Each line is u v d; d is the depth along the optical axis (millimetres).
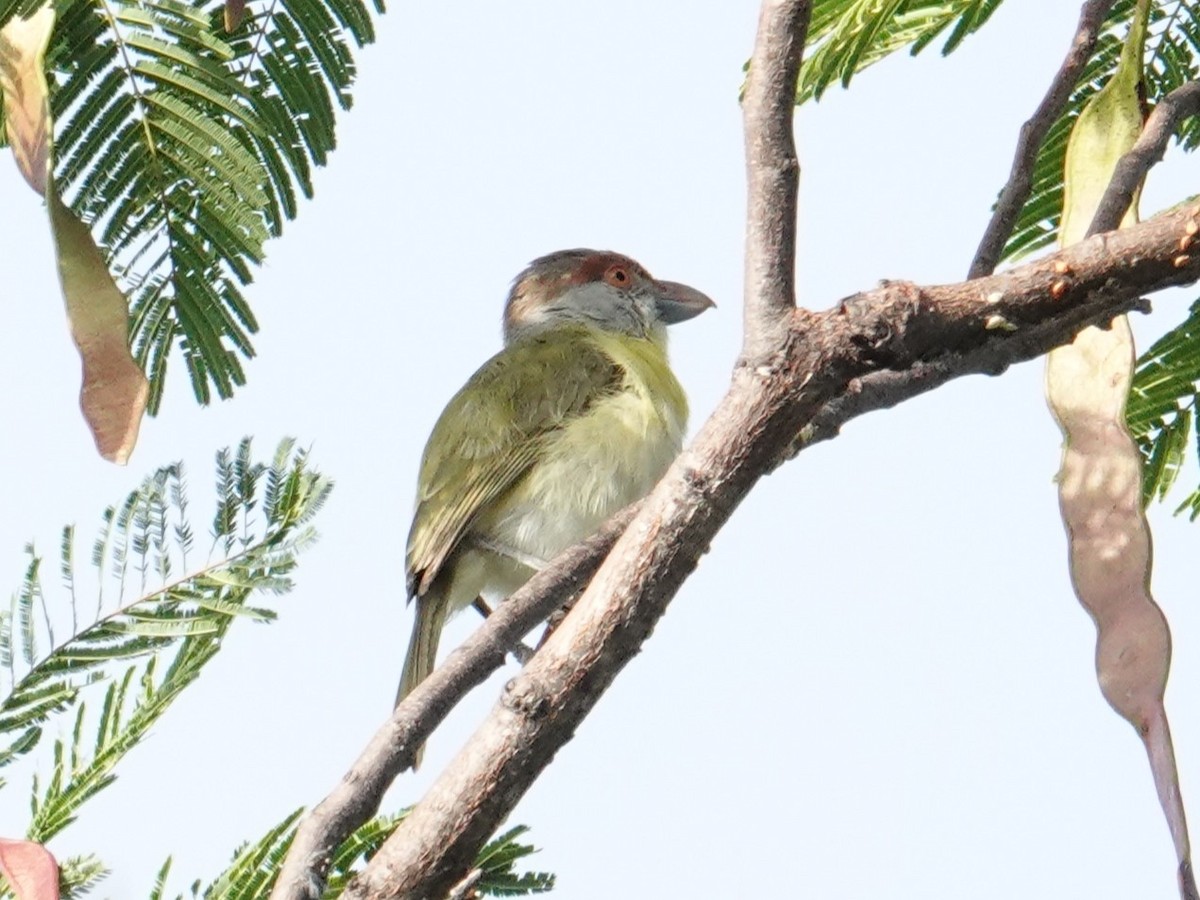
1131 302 6215
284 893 5910
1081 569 6562
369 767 6215
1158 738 6039
